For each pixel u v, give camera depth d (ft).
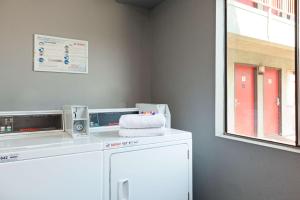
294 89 5.22
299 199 4.66
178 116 7.93
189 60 7.48
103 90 8.38
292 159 4.81
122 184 5.05
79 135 5.48
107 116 6.66
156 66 9.12
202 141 7.00
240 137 6.28
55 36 7.50
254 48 6.30
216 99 6.57
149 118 5.66
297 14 5.18
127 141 5.17
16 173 4.06
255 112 6.20
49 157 4.34
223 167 6.34
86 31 8.04
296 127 5.15
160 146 5.61
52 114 5.98
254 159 5.56
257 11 6.23
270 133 5.76
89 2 8.11
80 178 4.62
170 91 8.32
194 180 7.32
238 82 6.63
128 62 8.93
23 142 4.85
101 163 4.85
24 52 7.06
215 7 6.56
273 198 5.14
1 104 6.75
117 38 8.69
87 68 8.05
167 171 5.69
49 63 7.41
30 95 7.15
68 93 7.74
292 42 5.30
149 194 5.40
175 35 8.09
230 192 6.15
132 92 9.02
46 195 4.29
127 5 8.92
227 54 6.76
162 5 8.77
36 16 7.22
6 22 6.81
